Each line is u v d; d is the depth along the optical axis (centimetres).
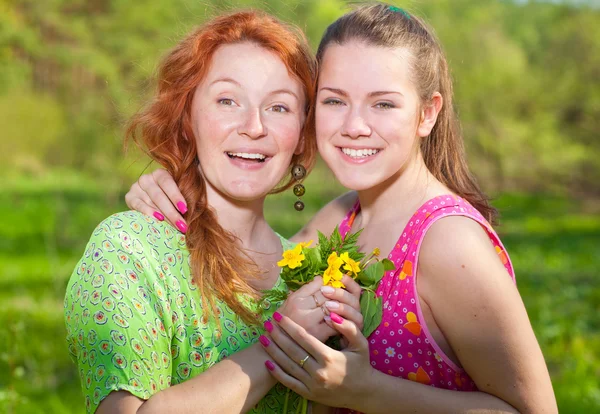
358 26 260
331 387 231
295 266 240
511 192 2859
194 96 260
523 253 1580
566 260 1497
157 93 270
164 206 250
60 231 1403
